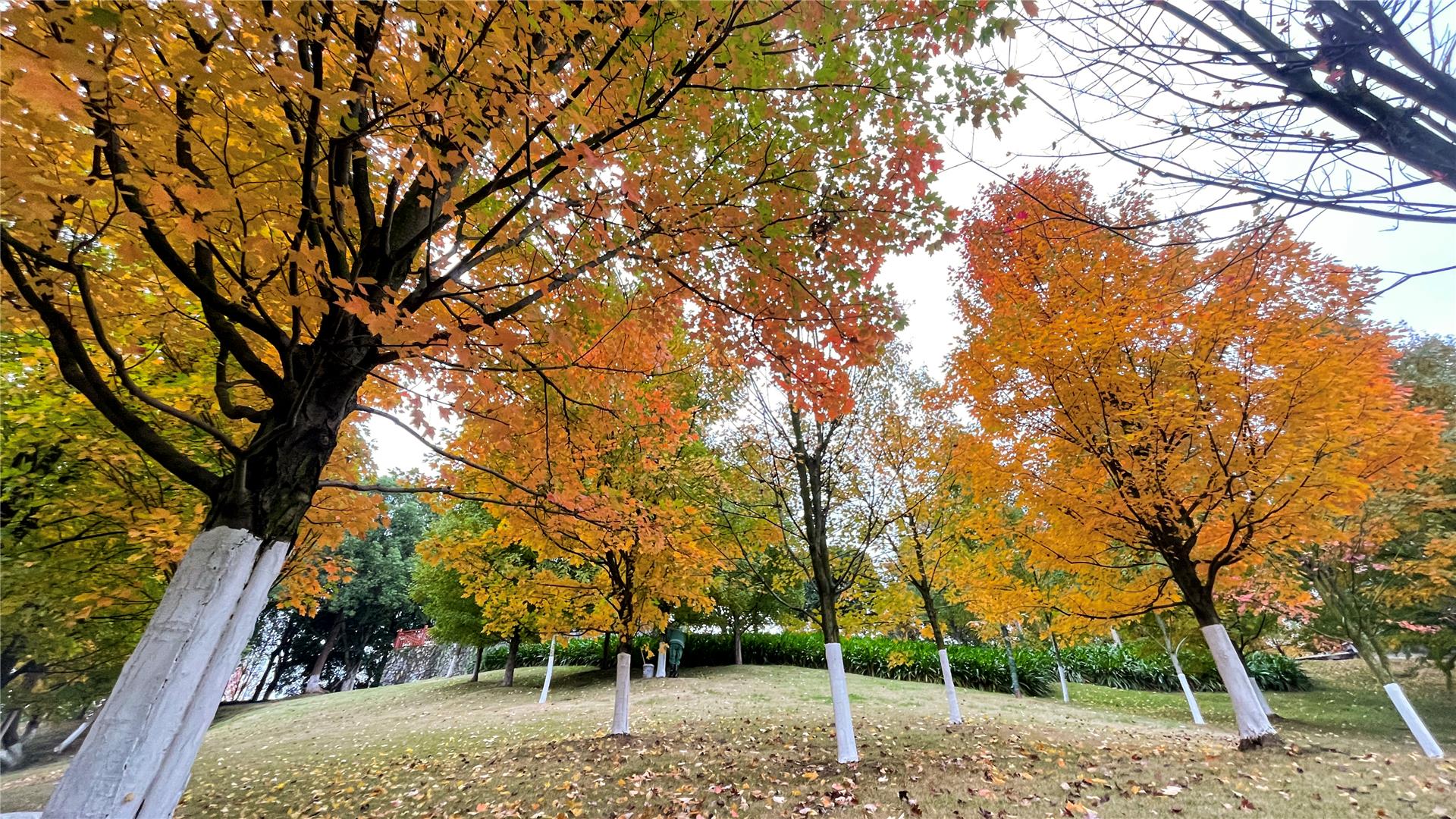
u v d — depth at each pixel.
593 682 17.33
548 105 2.47
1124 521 6.17
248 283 2.96
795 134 3.84
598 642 23.81
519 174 2.92
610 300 4.89
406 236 3.63
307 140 2.47
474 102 2.33
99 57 1.94
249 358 3.00
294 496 2.88
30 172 1.95
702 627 21.78
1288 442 5.43
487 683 19.22
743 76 3.32
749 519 8.16
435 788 6.09
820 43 3.10
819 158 3.82
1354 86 1.66
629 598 8.19
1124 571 7.83
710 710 10.59
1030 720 9.70
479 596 8.59
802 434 7.89
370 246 3.34
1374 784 4.71
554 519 5.70
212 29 1.92
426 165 2.66
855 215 3.82
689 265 4.11
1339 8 1.65
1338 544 7.85
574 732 8.79
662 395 5.75
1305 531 5.64
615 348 4.73
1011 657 14.86
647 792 5.26
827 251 4.05
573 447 4.97
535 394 4.88
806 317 3.95
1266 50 1.72
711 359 5.02
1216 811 4.25
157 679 2.31
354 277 3.08
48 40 1.62
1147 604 6.69
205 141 2.51
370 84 2.39
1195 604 6.27
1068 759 6.20
